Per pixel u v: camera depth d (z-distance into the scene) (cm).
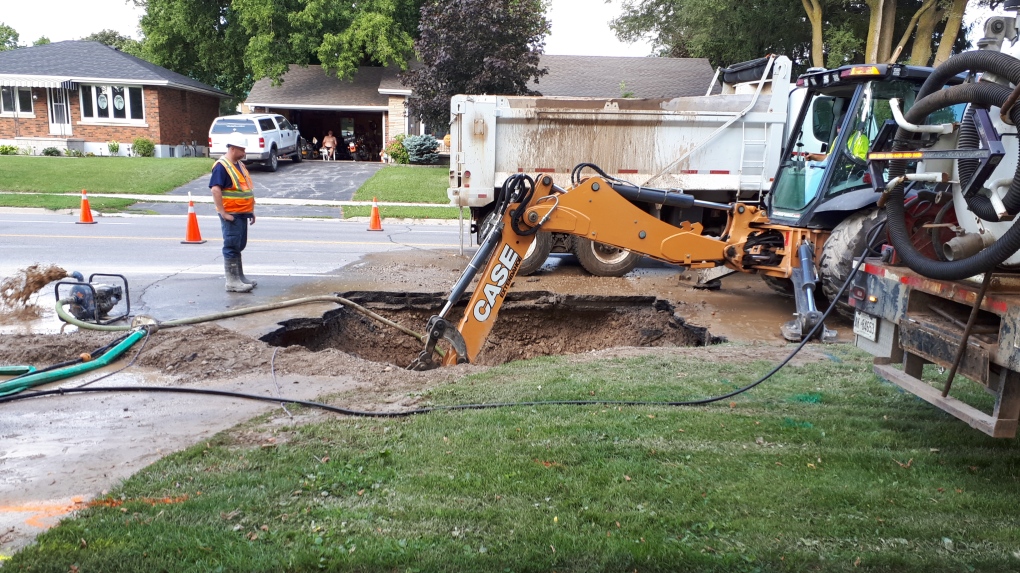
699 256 812
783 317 866
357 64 3200
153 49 3662
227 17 3466
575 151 1088
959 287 392
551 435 453
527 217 678
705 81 3042
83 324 712
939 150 388
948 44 2250
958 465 424
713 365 634
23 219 1606
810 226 835
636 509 359
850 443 454
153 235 1412
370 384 581
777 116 1106
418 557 312
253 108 3334
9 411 508
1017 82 330
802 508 365
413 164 3022
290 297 899
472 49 2403
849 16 2764
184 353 638
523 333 954
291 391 561
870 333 487
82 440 457
